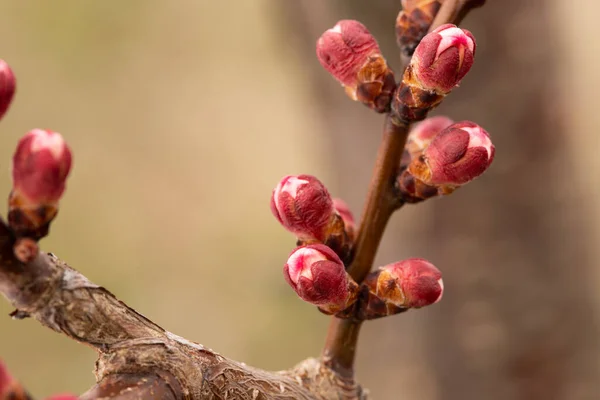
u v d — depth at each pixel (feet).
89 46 3.44
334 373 0.90
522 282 1.61
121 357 0.81
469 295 1.63
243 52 3.59
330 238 0.87
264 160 3.45
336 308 0.86
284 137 3.47
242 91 3.55
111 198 3.30
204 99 3.52
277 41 1.98
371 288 0.87
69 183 3.30
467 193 1.58
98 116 3.43
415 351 1.77
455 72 0.85
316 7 1.62
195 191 3.37
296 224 0.87
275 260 3.09
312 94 1.85
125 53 3.49
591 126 2.00
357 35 0.88
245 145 3.50
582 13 2.35
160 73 3.54
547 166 1.57
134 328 0.82
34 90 3.35
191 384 0.82
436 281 0.87
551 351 1.64
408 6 0.90
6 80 0.79
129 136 3.43
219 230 3.26
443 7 0.89
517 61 1.51
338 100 1.77
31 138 0.78
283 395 0.86
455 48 0.85
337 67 0.89
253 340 2.81
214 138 3.49
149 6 3.52
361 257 0.88
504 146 1.55
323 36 0.89
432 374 1.75
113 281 3.07
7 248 0.78
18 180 0.78
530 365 1.64
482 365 1.66
